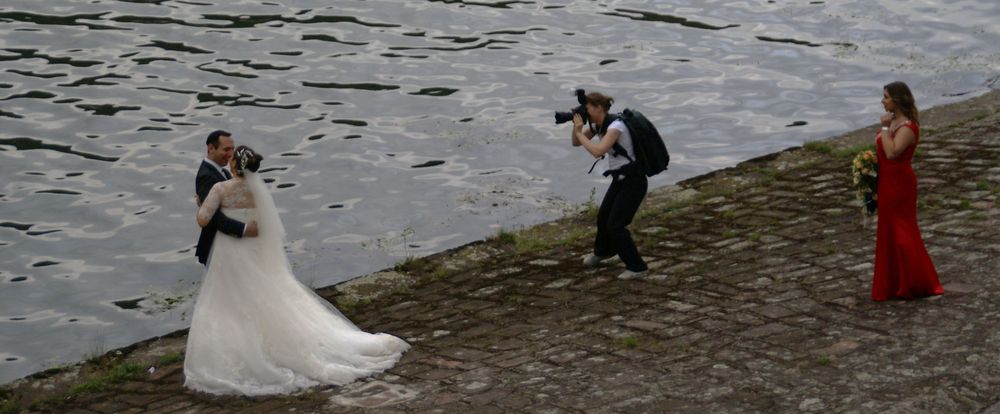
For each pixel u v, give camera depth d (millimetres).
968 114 26125
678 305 16297
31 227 24594
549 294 17750
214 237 14992
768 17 38781
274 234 15117
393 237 23516
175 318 20438
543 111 30734
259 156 14844
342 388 14391
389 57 35375
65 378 16250
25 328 20250
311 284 20641
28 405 15352
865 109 29688
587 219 22125
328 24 38906
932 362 12906
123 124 30062
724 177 23656
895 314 14633
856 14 38562
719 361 13734
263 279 14828
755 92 31547
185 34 37688
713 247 19219
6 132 29438
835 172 23094
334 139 29062
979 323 13898
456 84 32938
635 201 17734
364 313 17922
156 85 32875
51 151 28422
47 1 41375
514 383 13773
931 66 32688
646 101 31203
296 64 34688
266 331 14750
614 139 17344
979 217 18484
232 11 40531
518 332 15992
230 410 14109
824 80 32188
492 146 28406
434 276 19469
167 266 22828
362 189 26109
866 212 15602
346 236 23688
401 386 14180
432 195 25594
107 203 25766
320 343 15023
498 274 19250
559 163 27281
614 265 18969
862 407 11898
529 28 38344
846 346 13711
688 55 35031
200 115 30703
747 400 12461
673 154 27422
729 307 15891
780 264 17734
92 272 22578
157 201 25891
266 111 30938
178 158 28094
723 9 40062
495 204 24906
